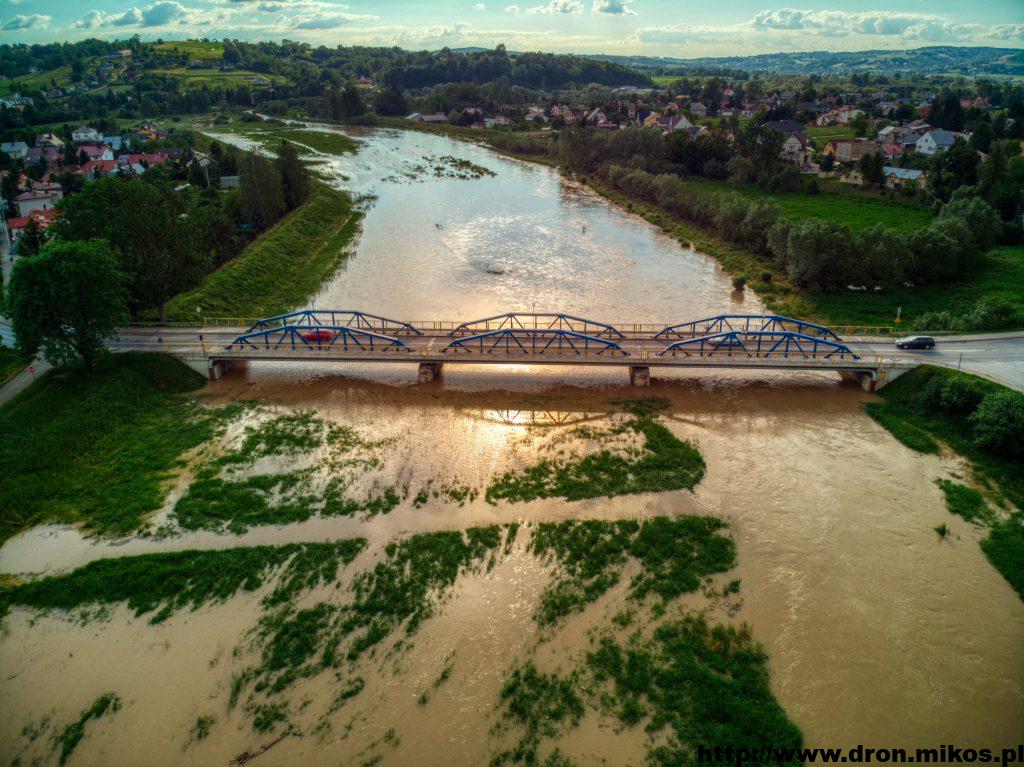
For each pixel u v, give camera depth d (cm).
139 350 5472
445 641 2945
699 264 8562
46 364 5194
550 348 5491
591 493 3962
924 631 2998
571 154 14862
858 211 10681
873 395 5244
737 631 2984
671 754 2450
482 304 7025
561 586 3259
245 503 3844
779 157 13700
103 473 4128
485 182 13800
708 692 2681
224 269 7556
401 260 8562
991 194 9581
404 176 14000
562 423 4838
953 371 4909
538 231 10006
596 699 2672
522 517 3756
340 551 3475
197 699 2688
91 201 5641
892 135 16788
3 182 11300
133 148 15450
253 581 3259
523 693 2697
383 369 5803
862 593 3209
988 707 2645
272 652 2894
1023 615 3095
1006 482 4025
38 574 3334
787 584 3266
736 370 5781
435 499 3912
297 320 6488
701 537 3581
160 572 3303
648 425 4766
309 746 2491
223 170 12675
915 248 7438
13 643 2962
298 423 4819
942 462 4278
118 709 2655
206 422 4816
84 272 4694
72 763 2459
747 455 4388
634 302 7112
